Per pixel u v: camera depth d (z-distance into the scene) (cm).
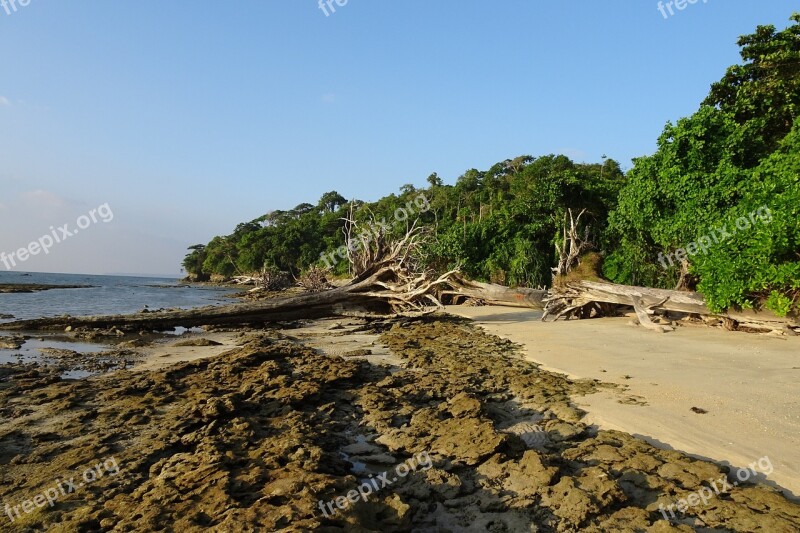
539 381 875
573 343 1280
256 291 5100
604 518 421
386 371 1019
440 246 3753
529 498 460
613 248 2914
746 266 1285
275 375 909
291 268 8781
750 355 1040
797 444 550
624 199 1916
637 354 1093
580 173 3353
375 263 2202
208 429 625
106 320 1786
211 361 1048
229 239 11019
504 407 751
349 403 798
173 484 475
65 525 411
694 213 1572
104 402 779
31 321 1745
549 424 644
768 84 1986
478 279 3688
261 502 417
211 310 1925
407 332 1612
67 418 704
